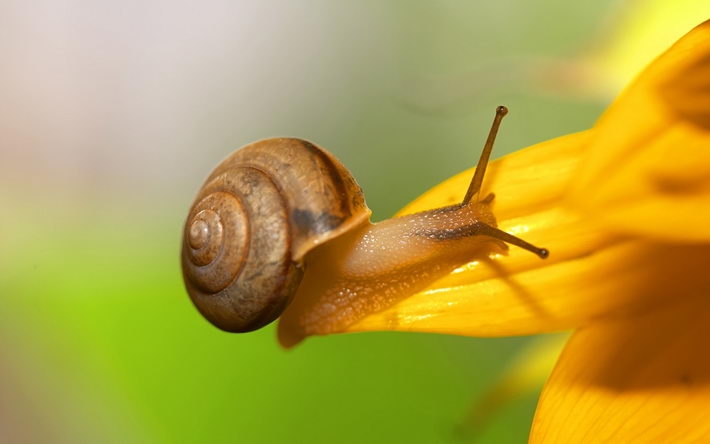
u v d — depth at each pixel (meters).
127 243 0.21
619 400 0.15
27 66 0.26
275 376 0.17
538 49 0.21
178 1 0.27
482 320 0.15
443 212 0.15
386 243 0.16
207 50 0.27
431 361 0.18
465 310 0.15
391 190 0.23
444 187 0.15
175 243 0.22
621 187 0.13
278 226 0.16
